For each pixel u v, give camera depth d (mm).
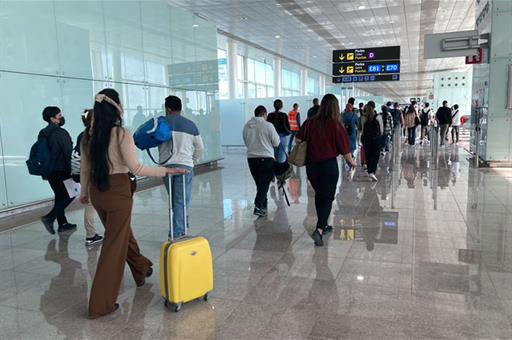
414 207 6445
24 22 6988
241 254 4488
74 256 4605
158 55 10336
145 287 3711
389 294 3432
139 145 3857
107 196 3148
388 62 15227
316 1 13484
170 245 3227
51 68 7484
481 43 10609
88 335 2920
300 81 33062
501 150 10484
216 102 12922
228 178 10016
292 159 4758
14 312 3297
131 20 9422
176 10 10992
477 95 11758
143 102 9836
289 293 3500
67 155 5262
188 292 3236
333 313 3133
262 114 5867
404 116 17547
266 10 14531
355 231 5246
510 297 3334
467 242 4727
